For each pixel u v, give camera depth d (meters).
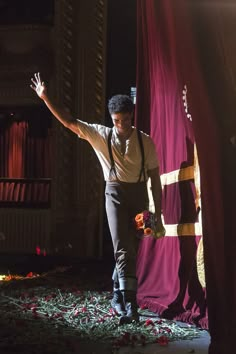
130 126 5.13
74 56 11.79
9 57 11.76
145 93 6.43
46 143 12.17
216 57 3.86
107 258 11.38
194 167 5.13
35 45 11.85
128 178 5.16
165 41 5.23
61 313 5.52
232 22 3.87
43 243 11.84
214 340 3.78
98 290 6.98
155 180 5.20
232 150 3.84
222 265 3.77
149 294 5.84
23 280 7.95
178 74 4.42
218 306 3.78
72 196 11.81
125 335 4.43
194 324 4.94
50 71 11.79
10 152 12.27
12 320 5.19
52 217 11.83
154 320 5.20
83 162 11.68
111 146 5.13
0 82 11.88
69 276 8.42
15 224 12.00
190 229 5.18
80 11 11.73
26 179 12.24
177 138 5.47
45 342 4.39
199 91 3.88
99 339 4.52
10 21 12.05
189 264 5.21
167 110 5.68
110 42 11.76
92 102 11.68
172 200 5.62
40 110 12.20
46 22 12.01
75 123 5.20
